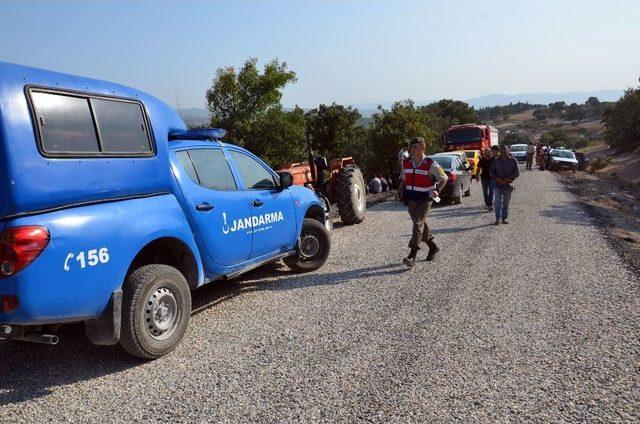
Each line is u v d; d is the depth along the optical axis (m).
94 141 4.25
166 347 4.67
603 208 16.52
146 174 4.70
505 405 3.67
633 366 4.27
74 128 4.10
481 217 13.05
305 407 3.71
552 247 9.16
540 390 3.88
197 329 5.43
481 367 4.30
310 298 6.43
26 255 3.66
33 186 3.74
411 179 7.75
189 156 5.48
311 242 7.79
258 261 6.44
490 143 32.91
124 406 3.81
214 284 7.20
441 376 4.14
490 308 5.85
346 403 3.75
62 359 4.70
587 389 3.89
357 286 6.91
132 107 4.70
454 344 4.81
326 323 5.49
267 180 6.81
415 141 7.71
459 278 7.17
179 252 5.17
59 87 4.04
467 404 3.69
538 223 11.88
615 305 5.89
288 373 4.29
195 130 5.78
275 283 7.18
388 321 5.49
